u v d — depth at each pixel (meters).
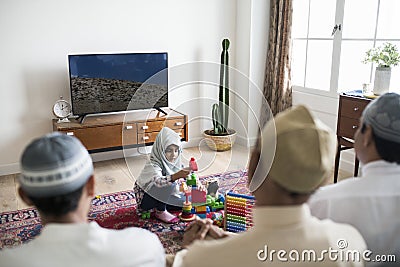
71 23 3.73
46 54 3.67
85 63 3.68
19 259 0.78
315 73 4.14
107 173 3.72
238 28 4.55
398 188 1.12
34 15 3.56
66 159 0.82
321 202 1.18
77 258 0.80
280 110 4.33
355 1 3.55
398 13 3.17
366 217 1.11
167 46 4.23
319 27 4.03
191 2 4.27
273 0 4.25
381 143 1.11
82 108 3.76
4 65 3.53
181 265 1.01
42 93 3.73
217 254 0.83
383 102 1.12
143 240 0.90
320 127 0.77
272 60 4.34
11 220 2.74
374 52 3.14
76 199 0.85
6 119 3.63
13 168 3.73
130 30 4.00
